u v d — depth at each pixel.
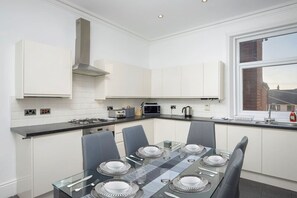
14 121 2.37
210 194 1.15
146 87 4.07
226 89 3.48
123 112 3.58
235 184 1.01
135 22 3.58
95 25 3.40
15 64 2.37
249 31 3.22
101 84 3.26
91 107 3.32
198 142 2.41
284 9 2.92
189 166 1.59
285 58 3.08
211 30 3.68
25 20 2.48
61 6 2.85
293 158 2.46
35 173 2.05
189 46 3.99
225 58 3.50
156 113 4.20
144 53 4.51
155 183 1.28
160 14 3.25
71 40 3.00
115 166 1.52
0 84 2.27
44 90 2.35
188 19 3.44
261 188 2.58
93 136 1.78
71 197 1.11
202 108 3.78
